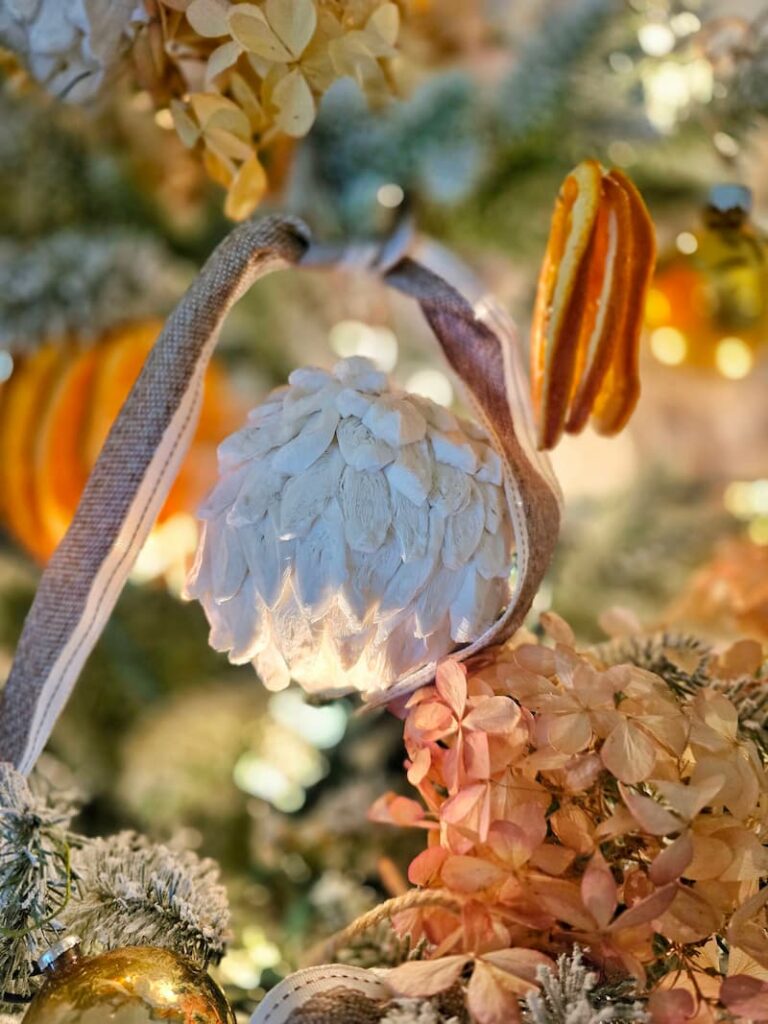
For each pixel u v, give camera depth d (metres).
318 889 0.55
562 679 0.39
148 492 0.42
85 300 0.63
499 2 0.66
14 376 0.62
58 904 0.41
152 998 0.37
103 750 0.63
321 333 0.74
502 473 0.40
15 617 0.64
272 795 0.62
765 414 0.81
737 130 0.57
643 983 0.36
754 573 0.54
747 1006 0.36
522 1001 0.36
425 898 0.37
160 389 0.42
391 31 0.44
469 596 0.39
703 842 0.37
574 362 0.41
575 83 0.63
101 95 0.49
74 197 0.70
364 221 0.63
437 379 0.73
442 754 0.40
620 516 0.69
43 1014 0.37
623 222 0.41
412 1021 0.36
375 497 0.38
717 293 0.57
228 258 0.43
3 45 0.46
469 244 0.69
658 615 0.60
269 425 0.40
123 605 0.67
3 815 0.40
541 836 0.37
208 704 0.65
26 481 0.61
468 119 0.64
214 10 0.42
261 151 0.52
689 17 0.58
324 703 0.44
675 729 0.38
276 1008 0.37
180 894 0.41
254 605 0.39
